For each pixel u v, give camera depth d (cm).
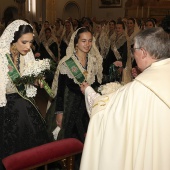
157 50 165
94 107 185
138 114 163
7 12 1548
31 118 265
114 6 1778
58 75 289
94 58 296
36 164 216
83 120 293
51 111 327
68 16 1827
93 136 182
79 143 240
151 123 162
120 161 166
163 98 158
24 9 1589
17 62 256
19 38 238
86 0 1856
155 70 166
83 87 240
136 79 168
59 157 228
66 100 289
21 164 209
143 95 164
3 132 252
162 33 167
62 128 291
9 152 253
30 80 252
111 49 638
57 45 823
